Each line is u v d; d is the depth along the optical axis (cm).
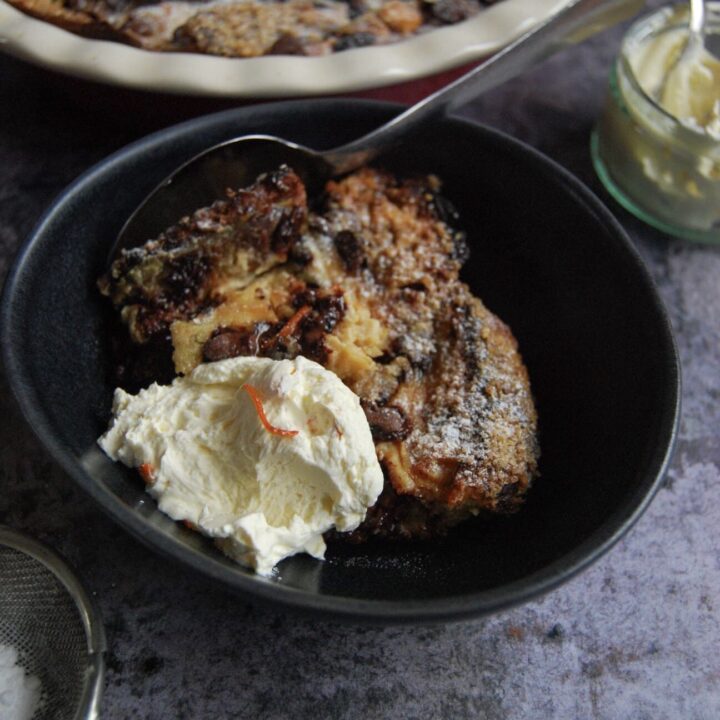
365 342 36
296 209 37
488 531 34
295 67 40
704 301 42
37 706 32
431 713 33
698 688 34
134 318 36
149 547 29
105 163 36
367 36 43
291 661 34
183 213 38
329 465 31
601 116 45
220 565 29
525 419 35
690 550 37
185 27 43
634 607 35
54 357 34
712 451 39
